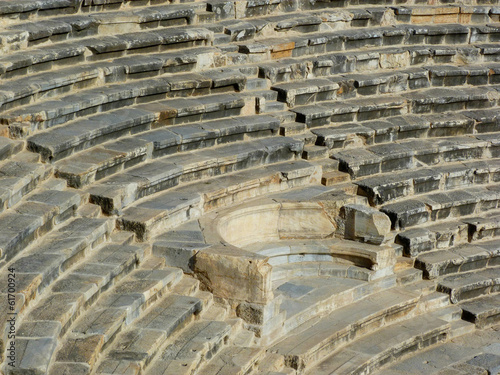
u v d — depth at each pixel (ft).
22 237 30.73
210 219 39.60
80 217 35.14
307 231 43.19
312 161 47.44
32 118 37.32
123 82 44.55
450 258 45.39
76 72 41.86
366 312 39.96
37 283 28.89
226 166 43.45
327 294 39.93
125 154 39.06
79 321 29.76
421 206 46.98
